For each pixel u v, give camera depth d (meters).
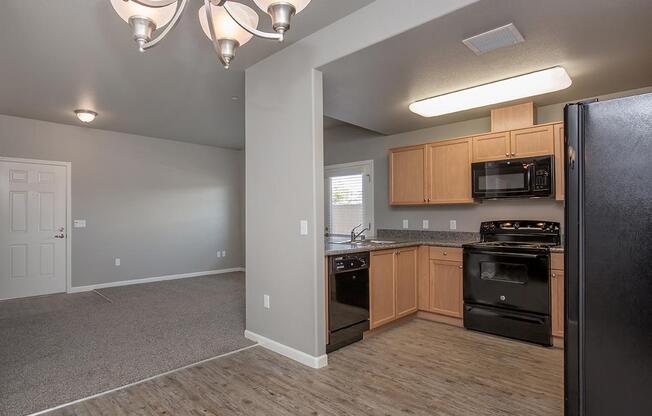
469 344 3.23
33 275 5.18
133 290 5.54
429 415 2.12
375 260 3.46
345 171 5.52
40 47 2.91
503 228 3.93
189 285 5.91
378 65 2.74
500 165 3.66
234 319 3.99
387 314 3.58
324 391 2.39
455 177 4.04
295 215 2.90
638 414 0.98
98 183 5.75
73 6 2.35
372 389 2.42
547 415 2.11
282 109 3.00
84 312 4.29
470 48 2.47
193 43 2.83
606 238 1.03
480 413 2.13
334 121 5.30
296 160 2.89
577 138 1.08
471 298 3.58
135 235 6.11
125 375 2.63
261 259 3.23
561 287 3.13
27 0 2.28
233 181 7.48
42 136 5.24
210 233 7.10
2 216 4.96
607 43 2.44
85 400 2.29
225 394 2.36
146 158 6.27
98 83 3.70
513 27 2.21
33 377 2.60
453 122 4.39
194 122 5.30
